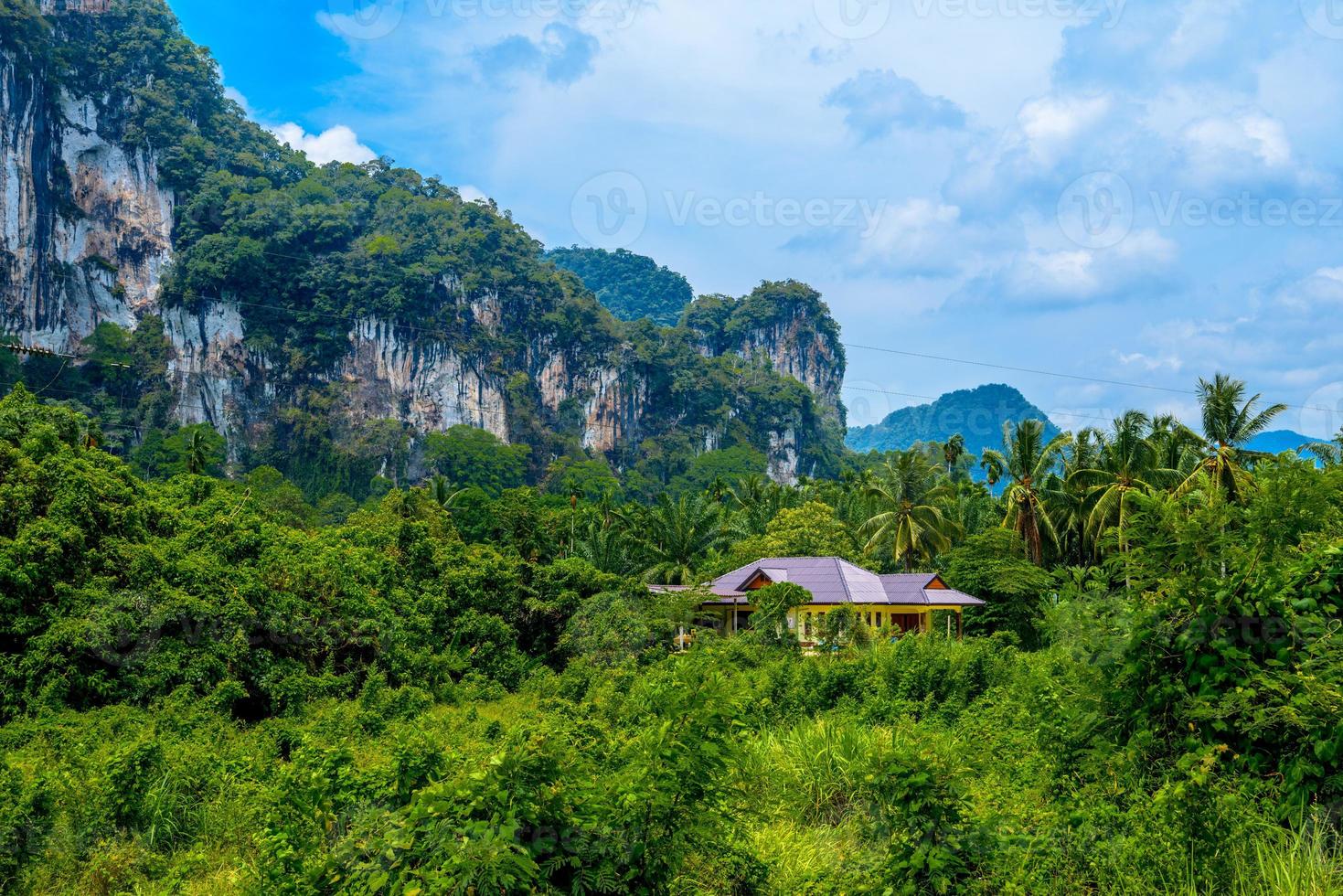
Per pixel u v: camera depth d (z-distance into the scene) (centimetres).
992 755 1078
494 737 1608
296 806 766
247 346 17488
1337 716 743
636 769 672
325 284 18500
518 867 565
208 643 2003
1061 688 954
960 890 666
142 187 17788
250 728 1933
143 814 1077
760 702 1652
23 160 15812
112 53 18238
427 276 19275
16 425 2323
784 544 5544
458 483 17338
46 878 952
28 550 1895
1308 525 855
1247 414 4269
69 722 1658
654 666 2525
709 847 725
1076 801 796
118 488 2267
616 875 619
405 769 807
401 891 577
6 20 15925
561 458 19725
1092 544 5378
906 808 712
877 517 5738
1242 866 682
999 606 4406
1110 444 4925
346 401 17975
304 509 8106
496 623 2861
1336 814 743
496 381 19800
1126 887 657
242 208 18288
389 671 2438
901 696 1752
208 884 928
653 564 5903
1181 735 838
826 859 844
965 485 6938
